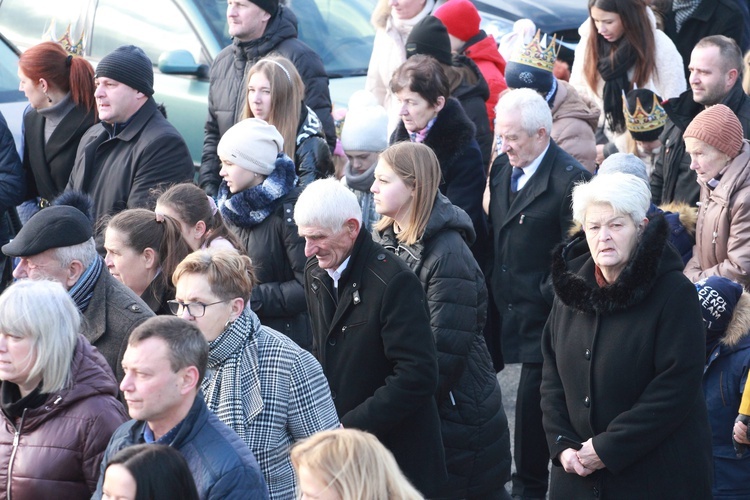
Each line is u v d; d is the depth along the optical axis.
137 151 21.12
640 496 14.57
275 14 25.27
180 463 10.37
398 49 28.28
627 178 14.45
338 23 32.88
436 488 15.61
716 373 16.58
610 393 14.60
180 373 11.48
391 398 15.01
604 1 25.59
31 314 12.30
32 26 33.00
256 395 13.41
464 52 26.89
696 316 14.36
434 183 16.73
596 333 14.73
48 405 12.57
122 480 10.11
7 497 12.62
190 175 21.69
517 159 19.95
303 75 25.20
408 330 15.08
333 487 9.41
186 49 29.59
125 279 16.08
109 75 20.94
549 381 15.74
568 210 19.55
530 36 28.69
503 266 20.34
